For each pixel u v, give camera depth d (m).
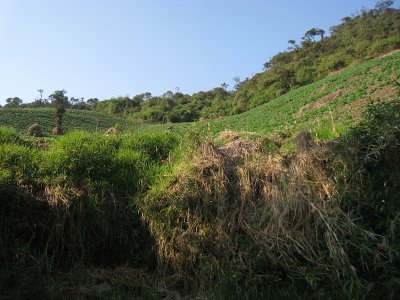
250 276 4.16
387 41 64.38
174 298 4.42
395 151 4.38
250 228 4.49
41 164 5.61
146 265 5.00
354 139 4.61
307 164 4.67
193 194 5.03
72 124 56.28
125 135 7.21
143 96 108.44
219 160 5.26
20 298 4.05
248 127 32.34
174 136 6.98
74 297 4.31
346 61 67.81
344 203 4.28
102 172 5.71
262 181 4.94
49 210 5.08
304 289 4.05
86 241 5.05
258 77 90.56
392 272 3.75
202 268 4.51
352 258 4.06
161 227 4.92
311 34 95.19
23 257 4.62
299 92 51.12
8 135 7.18
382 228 4.12
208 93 95.44
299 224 4.34
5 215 4.95
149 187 5.49
